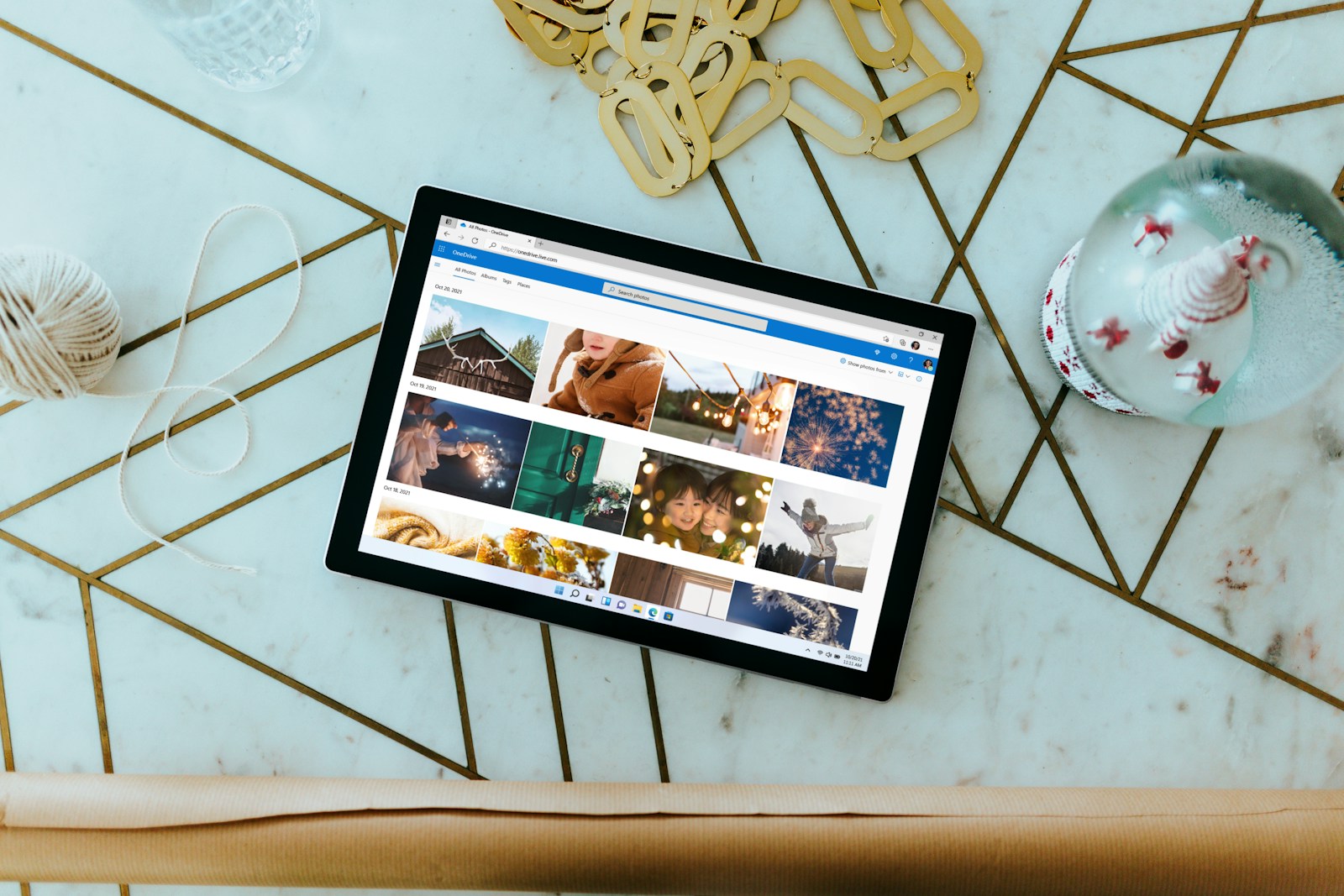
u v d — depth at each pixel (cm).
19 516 63
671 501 60
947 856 55
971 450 63
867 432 60
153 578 63
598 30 63
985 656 63
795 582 59
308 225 64
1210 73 63
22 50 64
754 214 64
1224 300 49
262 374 64
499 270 60
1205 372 51
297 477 64
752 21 62
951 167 64
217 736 63
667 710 63
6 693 62
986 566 63
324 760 63
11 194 64
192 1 60
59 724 63
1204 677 63
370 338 64
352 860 54
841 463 60
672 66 62
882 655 59
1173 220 51
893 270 64
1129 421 63
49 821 54
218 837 54
